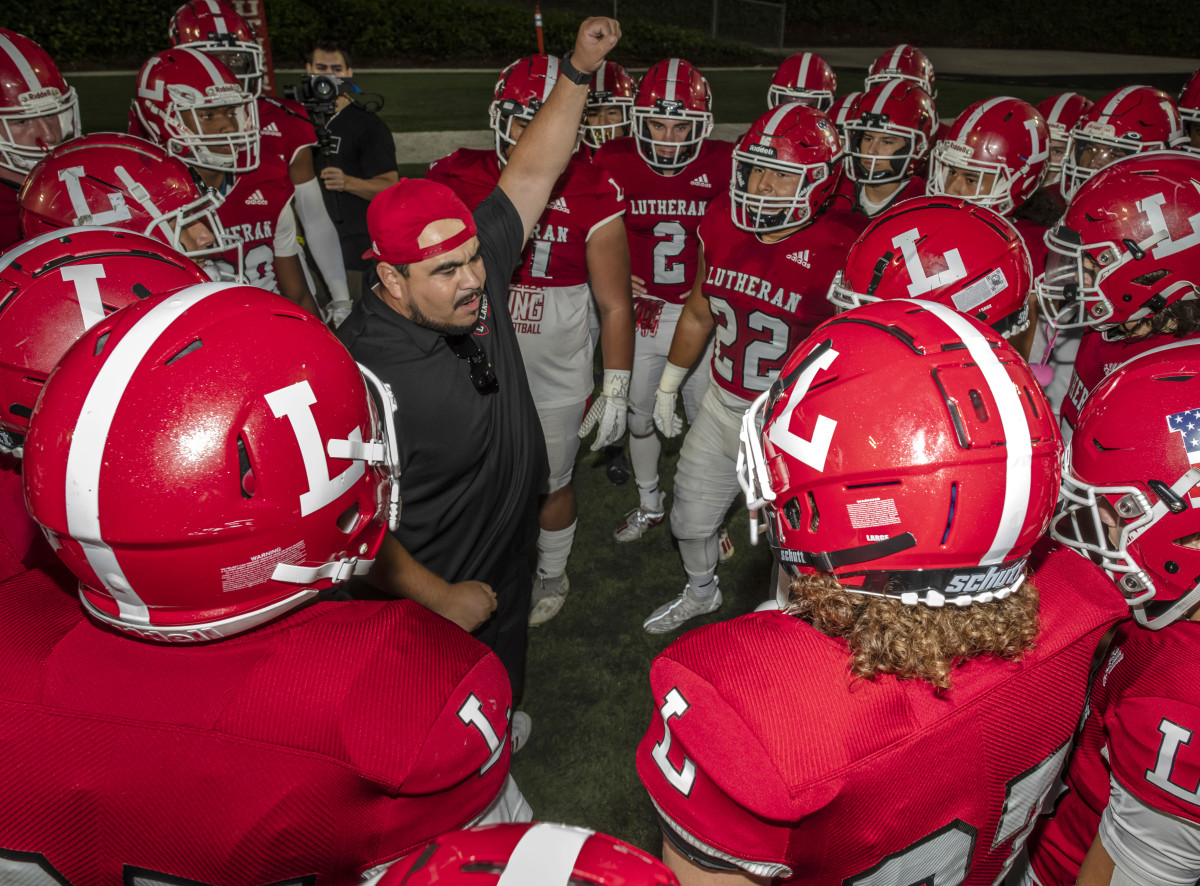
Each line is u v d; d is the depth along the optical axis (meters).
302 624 1.07
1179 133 3.58
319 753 0.94
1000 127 2.86
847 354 1.08
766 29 19.38
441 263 1.72
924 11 21.66
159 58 2.94
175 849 0.93
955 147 2.94
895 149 3.39
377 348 1.85
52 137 2.83
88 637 1.05
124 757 0.93
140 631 1.01
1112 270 2.01
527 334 3.12
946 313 1.12
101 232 1.46
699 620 3.18
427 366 1.84
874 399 1.02
